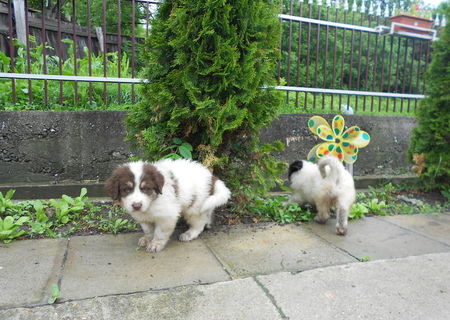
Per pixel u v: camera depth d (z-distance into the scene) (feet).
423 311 2.74
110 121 5.89
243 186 4.90
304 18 7.18
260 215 5.00
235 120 4.27
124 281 3.07
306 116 6.97
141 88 4.56
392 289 3.05
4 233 3.89
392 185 7.02
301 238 4.27
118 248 3.81
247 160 4.94
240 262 3.53
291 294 2.92
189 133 4.68
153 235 3.93
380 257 3.74
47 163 5.70
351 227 4.78
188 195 3.85
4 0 9.32
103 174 5.94
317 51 7.43
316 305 2.78
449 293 3.01
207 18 4.18
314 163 5.46
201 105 4.17
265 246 3.98
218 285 3.03
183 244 3.99
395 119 7.74
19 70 7.26
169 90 4.39
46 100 6.11
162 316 2.58
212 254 3.72
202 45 4.24
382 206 5.53
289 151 6.88
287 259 3.63
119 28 6.20
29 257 3.51
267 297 2.87
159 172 3.61
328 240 4.24
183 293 2.89
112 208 5.08
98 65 7.93
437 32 7.86
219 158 4.60
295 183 5.15
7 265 3.31
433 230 4.72
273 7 4.67
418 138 6.86
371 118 7.50
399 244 4.16
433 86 6.55
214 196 4.03
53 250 3.71
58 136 5.70
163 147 4.52
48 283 2.99
